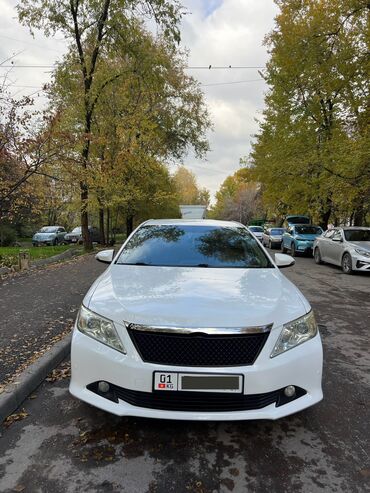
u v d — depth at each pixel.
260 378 2.44
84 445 2.54
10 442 2.57
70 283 8.18
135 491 2.12
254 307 2.63
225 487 2.16
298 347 2.62
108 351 2.55
